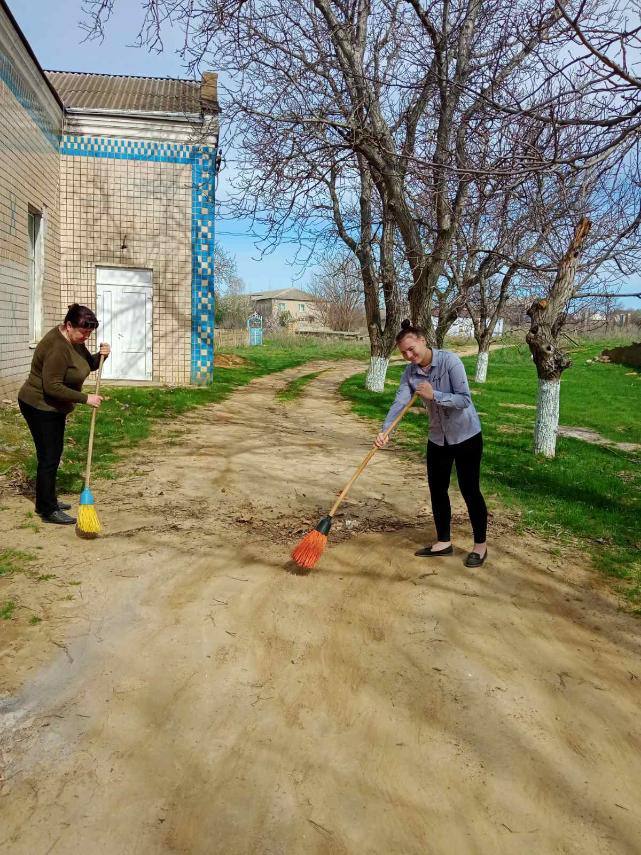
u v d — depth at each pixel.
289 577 4.98
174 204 15.97
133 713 3.28
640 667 4.02
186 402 13.59
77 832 2.55
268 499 7.03
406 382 5.15
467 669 3.86
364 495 7.48
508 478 8.82
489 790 2.92
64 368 5.38
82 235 15.70
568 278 10.37
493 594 4.90
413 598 4.74
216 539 5.67
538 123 6.23
